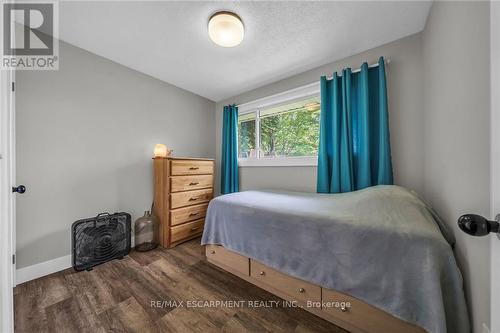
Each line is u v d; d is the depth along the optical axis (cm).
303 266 120
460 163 90
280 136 267
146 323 114
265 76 243
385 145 167
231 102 311
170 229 220
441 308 76
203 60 207
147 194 237
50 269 165
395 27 157
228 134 298
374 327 97
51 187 168
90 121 192
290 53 193
